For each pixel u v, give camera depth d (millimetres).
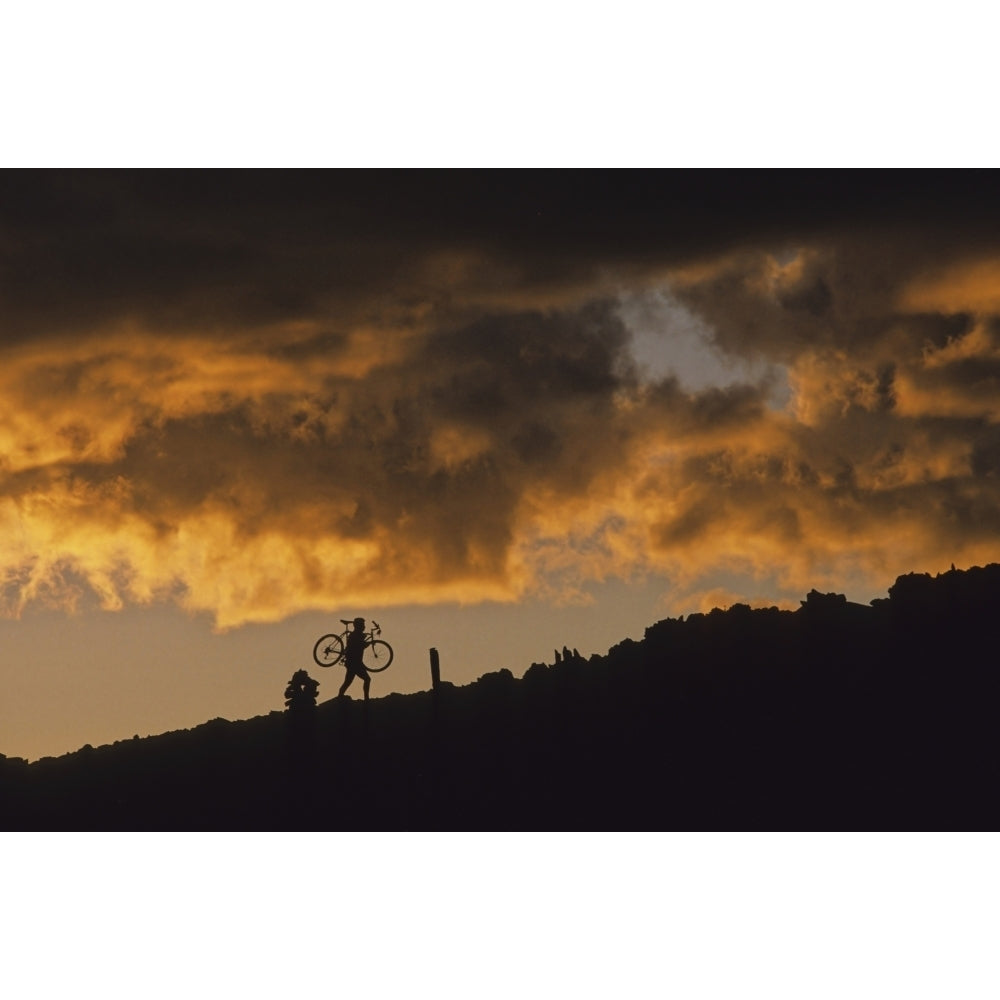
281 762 60500
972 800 54688
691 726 62000
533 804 56781
